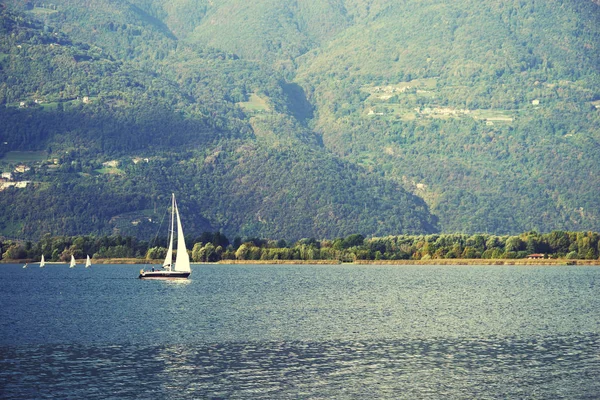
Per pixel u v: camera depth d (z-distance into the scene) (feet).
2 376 321.52
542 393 296.92
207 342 398.62
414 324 467.11
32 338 413.80
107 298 637.30
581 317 505.66
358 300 618.85
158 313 523.29
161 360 352.08
